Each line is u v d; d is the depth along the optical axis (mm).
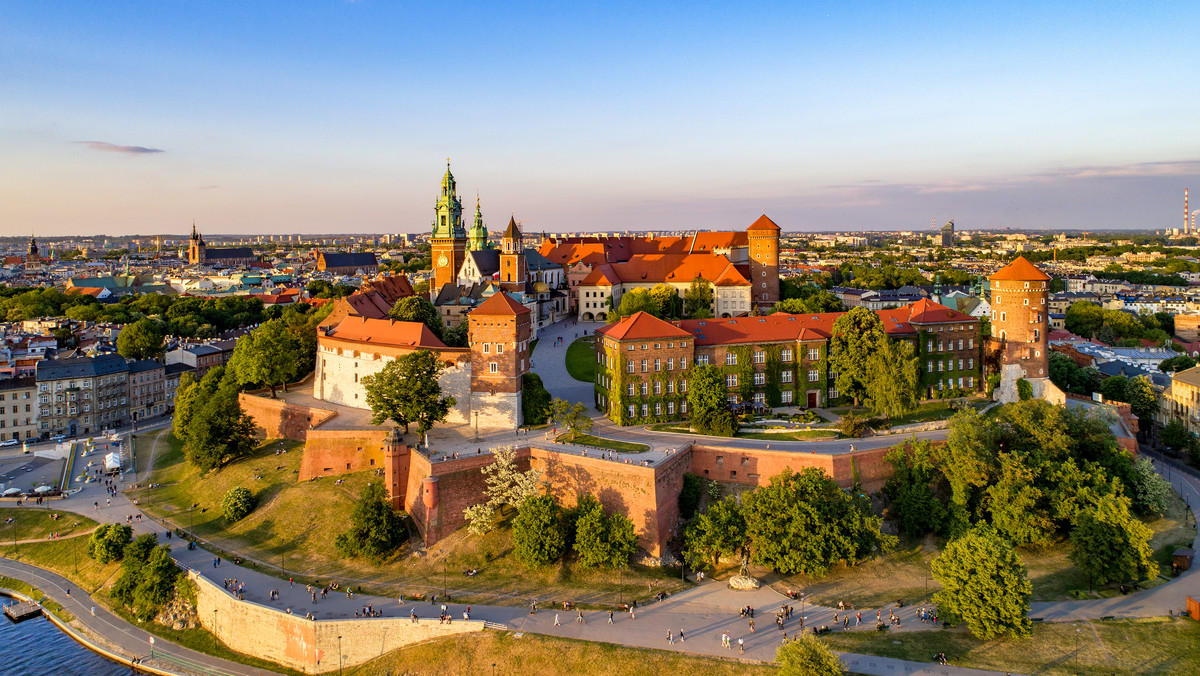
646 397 148250
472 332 148375
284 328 179750
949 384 165750
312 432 142250
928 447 128875
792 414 151375
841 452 126188
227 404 158000
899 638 98250
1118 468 130500
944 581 100625
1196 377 170875
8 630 118000
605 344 153250
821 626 101750
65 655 111750
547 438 138750
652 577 115188
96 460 179875
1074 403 166500
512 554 119062
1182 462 165000
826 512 112688
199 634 114125
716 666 93000
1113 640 97562
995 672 91688
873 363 148500
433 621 102812
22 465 180000
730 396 153375
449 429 146000
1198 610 101500
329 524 127875
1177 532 127000
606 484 123000
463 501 124500
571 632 100562
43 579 130125
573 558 117750
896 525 125500
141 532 136250
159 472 169875
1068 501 116688
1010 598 95750
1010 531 115812
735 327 157500
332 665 103562
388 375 135875
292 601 109688
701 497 129000
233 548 127312
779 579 114875
